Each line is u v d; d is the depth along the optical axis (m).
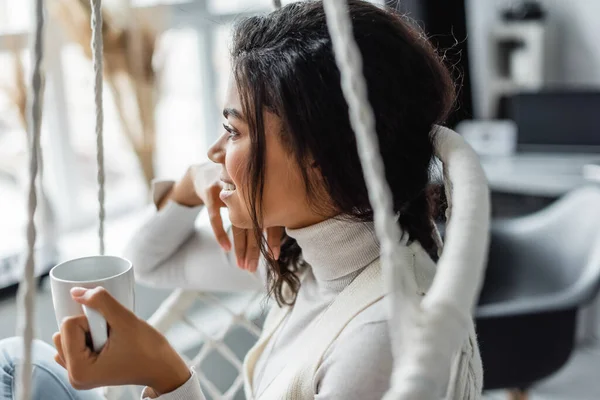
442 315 0.40
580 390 2.17
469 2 3.10
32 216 0.46
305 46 0.62
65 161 2.10
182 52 2.38
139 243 1.02
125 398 1.44
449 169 0.60
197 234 1.05
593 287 1.58
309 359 0.69
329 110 0.61
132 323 0.59
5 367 0.79
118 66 1.94
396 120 0.63
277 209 0.69
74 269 0.68
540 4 3.17
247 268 0.92
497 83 3.21
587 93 2.48
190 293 1.08
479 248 0.46
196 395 0.65
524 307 1.51
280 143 0.65
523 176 2.32
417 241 0.74
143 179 2.09
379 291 0.68
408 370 0.38
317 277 0.76
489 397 2.11
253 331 1.10
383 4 0.71
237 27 0.69
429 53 0.67
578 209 1.85
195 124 2.49
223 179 0.75
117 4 1.88
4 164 1.88
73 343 0.57
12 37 1.65
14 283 1.62
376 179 0.40
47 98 2.01
